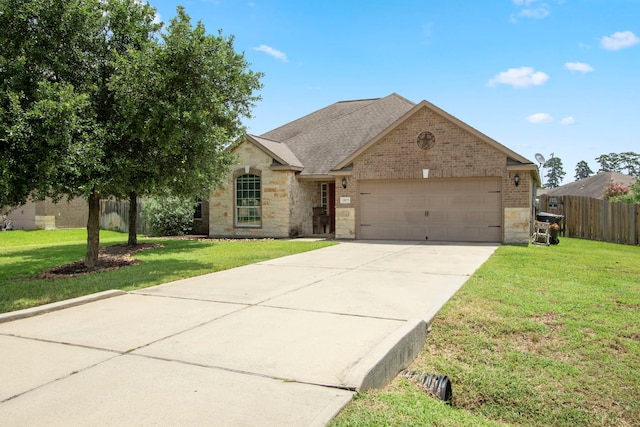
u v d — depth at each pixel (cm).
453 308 688
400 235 1783
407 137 1736
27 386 398
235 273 1005
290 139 2341
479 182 1673
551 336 604
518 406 478
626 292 803
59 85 848
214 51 988
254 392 383
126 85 907
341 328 568
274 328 571
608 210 1931
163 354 478
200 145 1024
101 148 912
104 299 753
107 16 1016
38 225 2583
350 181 1828
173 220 2155
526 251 1384
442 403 427
